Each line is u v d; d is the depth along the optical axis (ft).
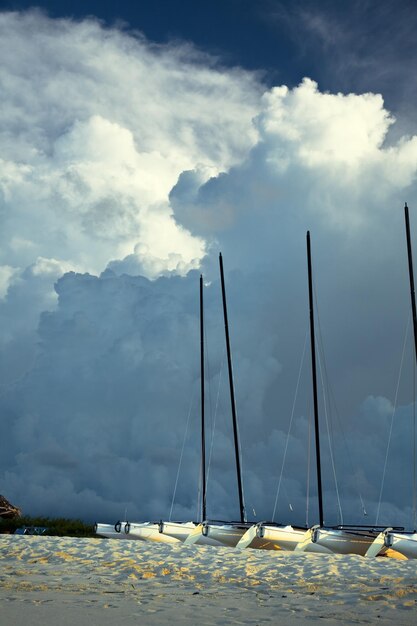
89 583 49.06
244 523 100.12
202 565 59.26
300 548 89.40
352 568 58.29
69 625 32.55
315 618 36.04
